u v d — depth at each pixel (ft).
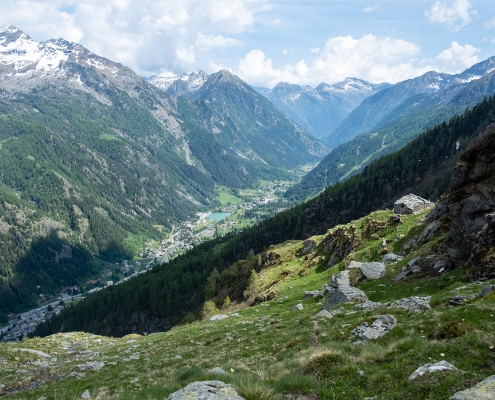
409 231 221.25
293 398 47.96
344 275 186.80
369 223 261.03
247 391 45.73
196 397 42.29
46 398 94.32
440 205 205.77
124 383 98.89
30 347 174.19
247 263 401.08
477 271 124.36
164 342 162.61
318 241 327.26
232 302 321.93
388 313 100.12
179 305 486.38
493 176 150.00
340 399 45.52
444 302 92.99
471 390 35.81
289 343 101.55
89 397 83.25
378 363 54.60
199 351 126.93
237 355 108.06
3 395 104.22
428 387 40.29
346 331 91.71
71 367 128.98
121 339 233.55
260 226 639.35
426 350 52.11
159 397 60.29
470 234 150.10
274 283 284.61
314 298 190.90
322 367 58.23
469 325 59.72
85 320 562.25
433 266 158.71
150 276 611.47
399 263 181.78
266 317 171.12
